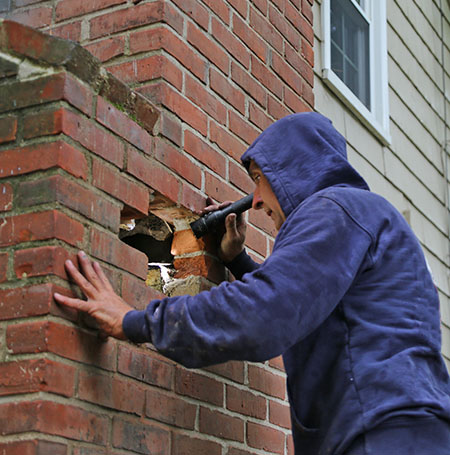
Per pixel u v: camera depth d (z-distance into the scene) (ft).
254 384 9.43
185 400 8.18
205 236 8.99
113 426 7.09
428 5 19.93
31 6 9.71
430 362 6.48
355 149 14.89
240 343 6.11
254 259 9.77
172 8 9.05
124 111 7.97
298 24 11.98
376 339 6.32
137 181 8.01
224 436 8.66
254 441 9.18
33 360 6.50
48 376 6.47
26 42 7.29
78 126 7.29
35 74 7.31
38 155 7.09
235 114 9.95
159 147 8.43
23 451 6.26
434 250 17.70
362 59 16.34
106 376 7.12
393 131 16.70
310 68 12.13
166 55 8.81
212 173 9.29
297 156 7.27
